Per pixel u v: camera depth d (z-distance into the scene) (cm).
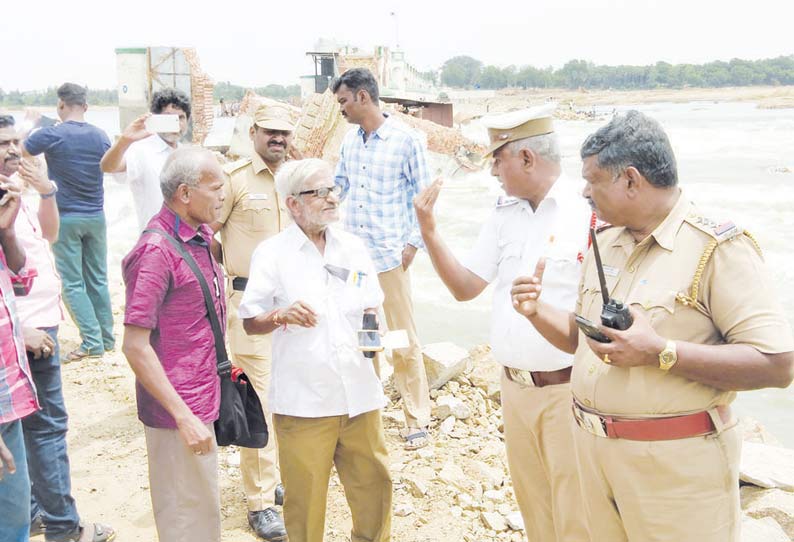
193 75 1994
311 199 364
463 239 1523
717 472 254
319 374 365
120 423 611
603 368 268
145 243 326
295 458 371
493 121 347
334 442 375
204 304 339
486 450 550
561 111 10838
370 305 382
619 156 251
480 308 1104
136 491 509
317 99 1552
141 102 1969
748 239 250
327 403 366
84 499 498
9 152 353
